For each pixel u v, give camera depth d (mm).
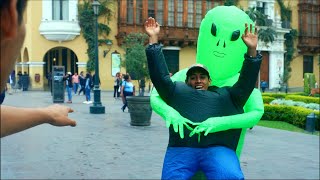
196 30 38812
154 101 3762
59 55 40469
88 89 22453
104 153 8906
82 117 15914
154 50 3646
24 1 738
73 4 34969
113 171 7262
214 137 3648
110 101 24500
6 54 730
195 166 3625
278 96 24641
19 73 33875
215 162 3518
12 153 8570
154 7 37250
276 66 42594
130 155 8766
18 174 6840
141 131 12492
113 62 36281
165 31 37594
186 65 39469
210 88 3922
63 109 1382
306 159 8984
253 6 41281
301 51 44438
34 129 12219
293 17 44219
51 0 34406
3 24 694
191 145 3648
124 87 18266
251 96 3898
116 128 13023
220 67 4016
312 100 20859
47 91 32656
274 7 42844
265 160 8789
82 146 9672
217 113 3658
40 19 34531
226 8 4148
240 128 3764
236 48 4031
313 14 45125
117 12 36375
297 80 44562
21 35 750
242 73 3561
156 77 3678
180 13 38344
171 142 3762
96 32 17828
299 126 15594
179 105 3705
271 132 13539
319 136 12898
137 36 26125
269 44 41938
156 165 7852
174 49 38656
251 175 7371
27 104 20047
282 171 7707
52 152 8820
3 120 1155
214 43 4047
